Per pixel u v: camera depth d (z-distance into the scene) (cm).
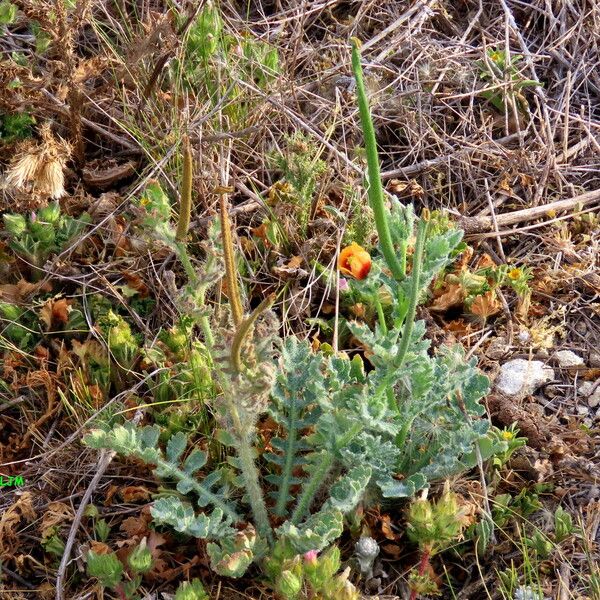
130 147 86
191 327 69
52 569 61
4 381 71
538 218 85
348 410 56
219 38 90
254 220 83
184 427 65
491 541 61
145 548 54
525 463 66
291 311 76
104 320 72
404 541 62
